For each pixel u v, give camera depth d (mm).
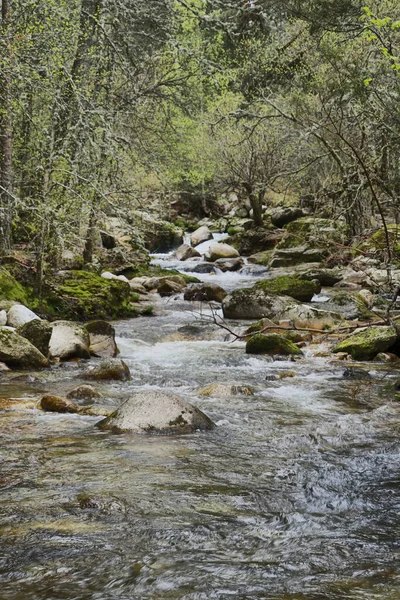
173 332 13086
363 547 3689
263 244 27125
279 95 20656
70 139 14602
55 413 6969
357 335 11328
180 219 34344
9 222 14977
